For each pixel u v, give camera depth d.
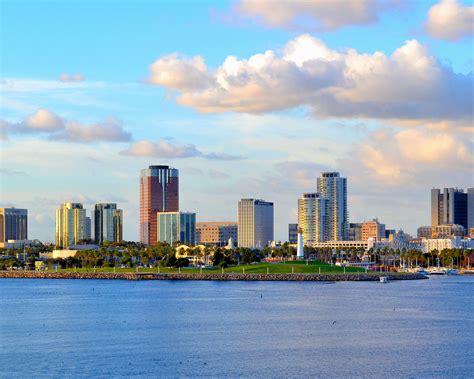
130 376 166.50
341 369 174.00
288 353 193.38
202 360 183.62
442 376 167.88
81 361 182.38
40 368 174.88
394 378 165.62
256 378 164.75
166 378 164.38
